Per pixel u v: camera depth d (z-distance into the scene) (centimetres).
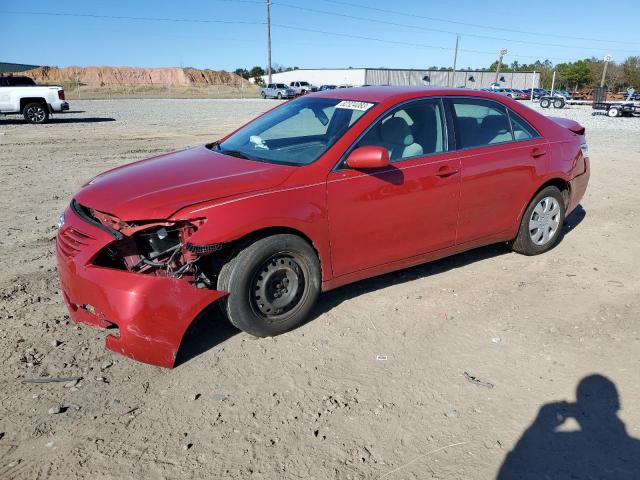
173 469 264
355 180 396
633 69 8525
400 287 473
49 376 338
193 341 381
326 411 308
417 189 429
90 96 5434
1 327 395
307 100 496
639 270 520
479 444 285
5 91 2105
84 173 1015
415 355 367
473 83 8106
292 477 260
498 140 493
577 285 482
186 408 310
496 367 354
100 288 332
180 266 354
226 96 5931
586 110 3519
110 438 285
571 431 295
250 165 397
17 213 713
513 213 510
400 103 436
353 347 375
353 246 406
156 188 360
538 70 10375
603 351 373
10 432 288
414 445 283
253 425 296
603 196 833
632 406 316
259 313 373
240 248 358
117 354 364
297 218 368
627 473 267
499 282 487
